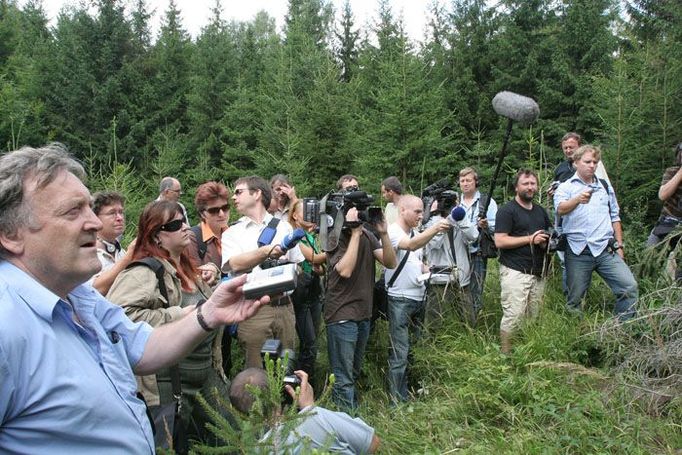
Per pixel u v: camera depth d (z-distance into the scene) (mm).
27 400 1366
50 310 1438
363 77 17953
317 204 4516
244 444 1855
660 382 4094
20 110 14086
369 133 12500
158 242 3246
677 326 4250
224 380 3525
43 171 1479
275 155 13883
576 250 5438
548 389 4328
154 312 2955
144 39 21500
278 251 3943
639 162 10164
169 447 2436
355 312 4453
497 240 5395
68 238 1490
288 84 16781
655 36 13633
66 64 18844
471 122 16375
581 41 14297
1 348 1319
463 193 6379
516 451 3605
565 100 14172
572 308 5492
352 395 4473
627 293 5207
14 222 1461
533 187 5363
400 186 6527
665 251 5020
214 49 20609
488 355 4707
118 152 17891
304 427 2490
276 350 2680
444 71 17406
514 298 5320
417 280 4875
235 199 4426
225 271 4246
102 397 1479
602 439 3678
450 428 4020
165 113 19031
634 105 10242
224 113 18375
